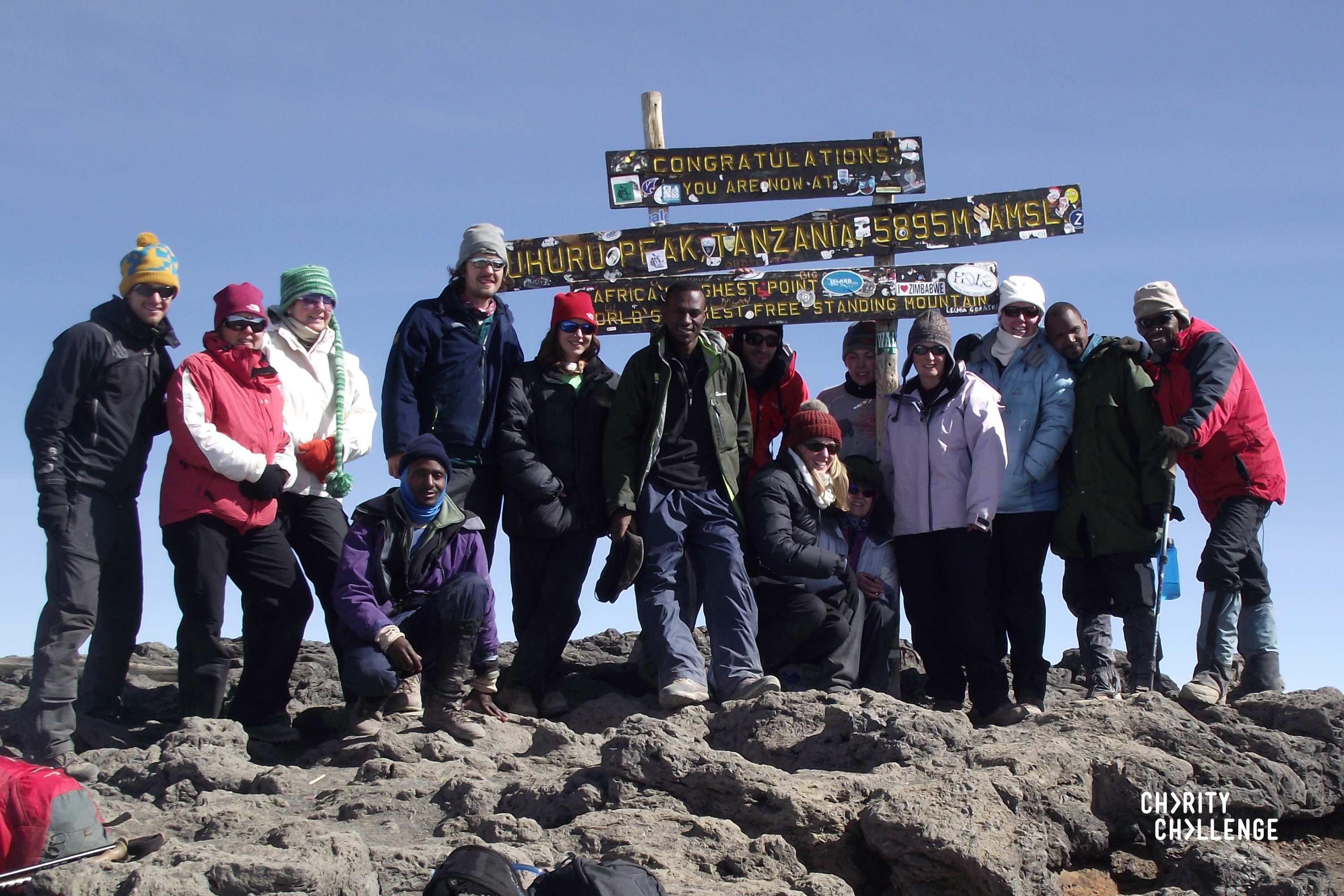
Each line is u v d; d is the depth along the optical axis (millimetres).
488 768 6582
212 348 7242
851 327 9055
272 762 7109
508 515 7785
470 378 7777
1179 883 5652
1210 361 7797
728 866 5359
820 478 7883
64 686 6777
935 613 8008
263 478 7086
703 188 8961
